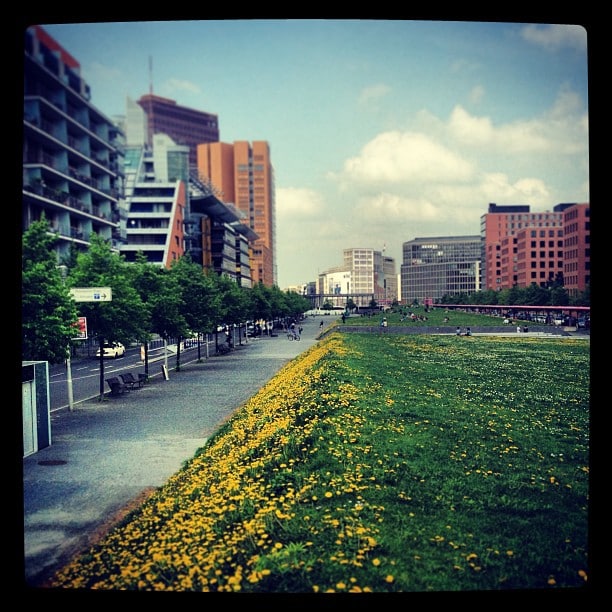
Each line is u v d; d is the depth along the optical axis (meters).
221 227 124.56
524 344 48.53
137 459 14.57
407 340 52.38
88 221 67.62
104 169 72.38
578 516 9.01
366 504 9.18
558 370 28.44
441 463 11.36
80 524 10.19
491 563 7.57
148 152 102.62
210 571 7.59
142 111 102.06
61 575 8.02
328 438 12.44
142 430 18.30
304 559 7.68
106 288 24.44
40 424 15.77
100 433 17.91
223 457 12.89
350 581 7.20
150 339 30.45
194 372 36.59
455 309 170.25
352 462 11.04
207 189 119.62
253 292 85.38
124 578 7.66
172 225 92.88
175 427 18.73
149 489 12.09
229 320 57.09
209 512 9.44
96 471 13.51
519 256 152.88
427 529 8.47
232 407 22.64
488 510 9.21
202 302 43.22
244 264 157.38
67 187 62.56
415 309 164.25
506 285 166.25
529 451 12.51
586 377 25.45
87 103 66.44
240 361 43.91
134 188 95.38
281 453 11.65
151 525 9.52
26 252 19.44
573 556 7.77
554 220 190.25
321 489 9.82
